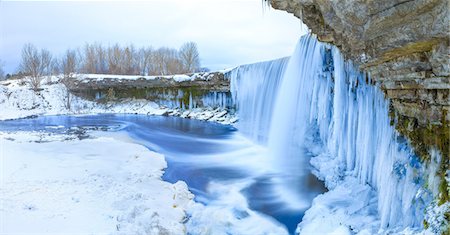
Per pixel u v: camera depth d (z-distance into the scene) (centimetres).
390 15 289
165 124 2028
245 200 676
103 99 2941
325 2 348
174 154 1164
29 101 2838
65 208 562
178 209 605
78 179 733
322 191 713
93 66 4009
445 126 348
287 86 1200
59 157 953
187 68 4278
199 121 2159
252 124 1586
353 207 553
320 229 514
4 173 744
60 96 2961
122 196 628
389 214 468
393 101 476
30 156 929
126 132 1695
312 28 471
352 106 709
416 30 289
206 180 823
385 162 524
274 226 561
